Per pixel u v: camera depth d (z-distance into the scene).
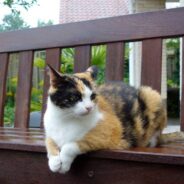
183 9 2.28
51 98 1.70
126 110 1.83
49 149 1.65
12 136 2.04
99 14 11.60
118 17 2.46
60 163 1.58
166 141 1.99
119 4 11.86
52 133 1.67
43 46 2.70
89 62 2.54
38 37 2.73
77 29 2.59
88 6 11.85
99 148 1.58
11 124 5.06
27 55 2.77
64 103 1.64
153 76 2.33
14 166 1.77
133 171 1.52
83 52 2.56
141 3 8.16
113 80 2.39
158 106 1.96
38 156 1.71
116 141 1.63
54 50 2.66
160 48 2.32
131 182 1.52
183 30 2.26
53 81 1.72
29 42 2.76
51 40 2.67
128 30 2.42
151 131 1.89
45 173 1.69
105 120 1.63
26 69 2.76
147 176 1.49
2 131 2.35
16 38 2.82
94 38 2.52
